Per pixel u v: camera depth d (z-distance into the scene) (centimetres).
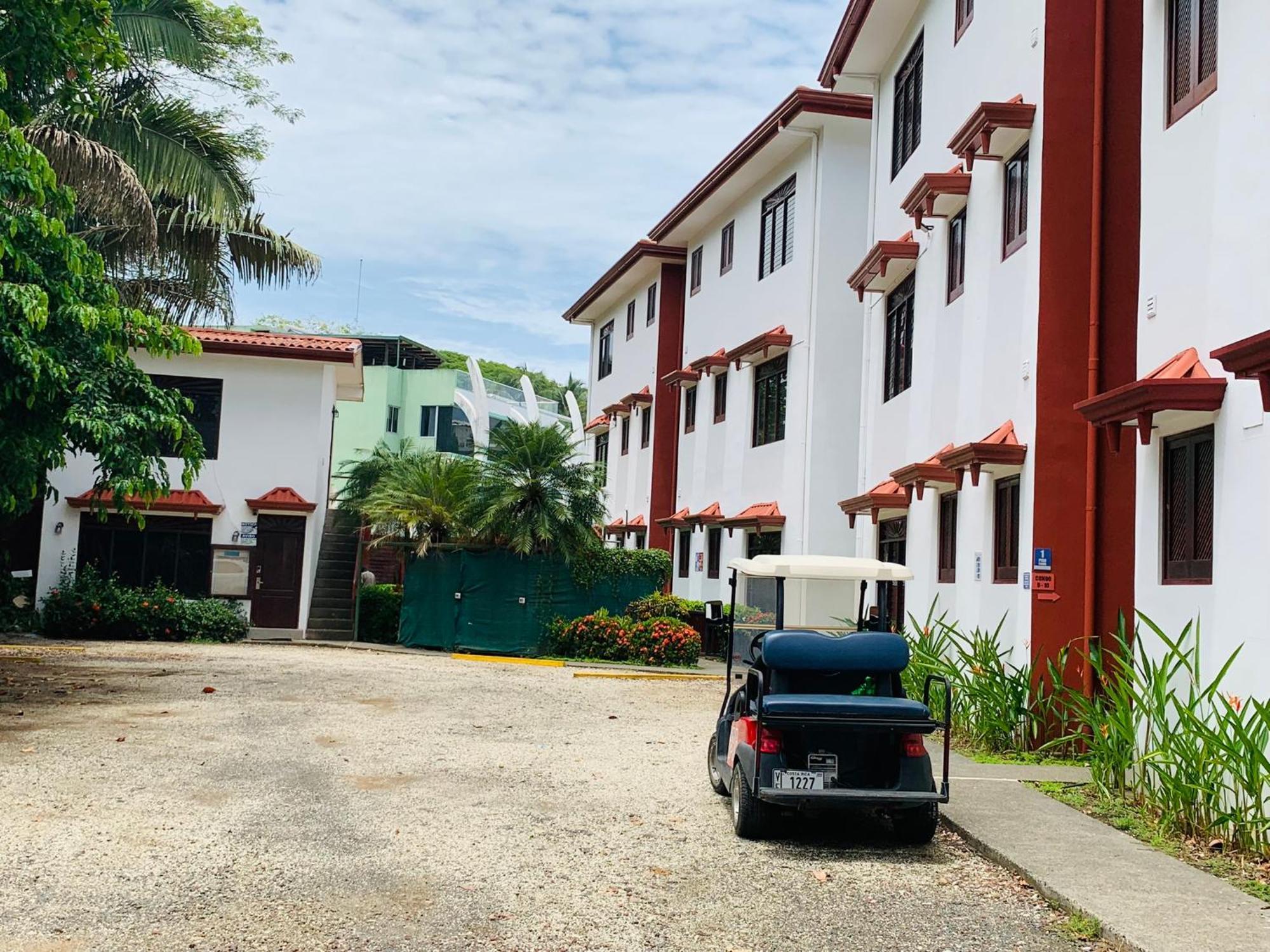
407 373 4828
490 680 1770
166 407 1557
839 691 854
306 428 2436
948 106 1535
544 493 2181
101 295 1454
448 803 864
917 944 580
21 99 1516
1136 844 768
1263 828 716
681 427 2831
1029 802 904
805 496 2066
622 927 593
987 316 1334
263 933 558
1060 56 1198
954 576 1438
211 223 2342
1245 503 779
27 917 568
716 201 2547
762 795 766
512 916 601
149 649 2038
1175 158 940
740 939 581
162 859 681
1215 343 852
